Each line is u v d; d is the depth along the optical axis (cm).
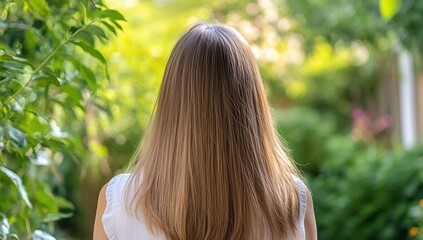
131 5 457
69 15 239
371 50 782
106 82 367
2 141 219
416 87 959
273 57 672
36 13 230
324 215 660
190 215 186
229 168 187
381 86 1198
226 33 197
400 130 1074
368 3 628
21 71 210
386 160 649
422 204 526
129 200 192
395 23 533
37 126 233
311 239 198
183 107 189
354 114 1133
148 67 416
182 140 188
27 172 257
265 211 188
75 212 671
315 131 1041
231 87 190
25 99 239
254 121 191
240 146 188
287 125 1045
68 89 238
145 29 514
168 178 189
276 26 673
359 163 686
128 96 404
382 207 618
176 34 569
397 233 598
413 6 518
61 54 229
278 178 192
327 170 744
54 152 280
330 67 1211
